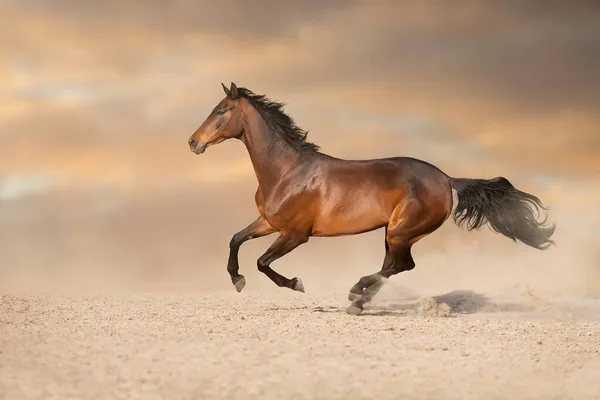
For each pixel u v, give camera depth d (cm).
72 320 1412
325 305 1769
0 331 1255
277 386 966
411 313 1631
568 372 1076
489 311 1725
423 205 1547
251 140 1589
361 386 977
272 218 1579
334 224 1561
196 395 921
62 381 956
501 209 1583
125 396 908
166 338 1223
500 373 1060
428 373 1048
